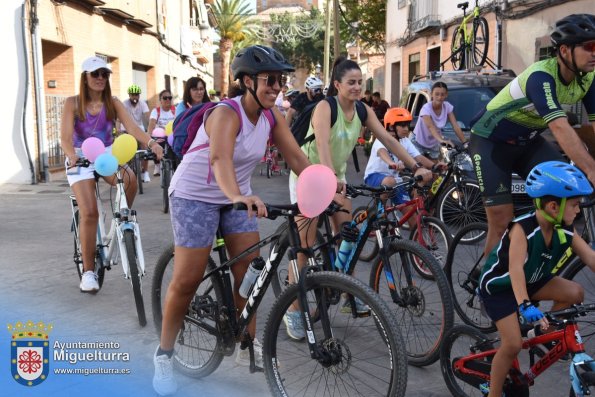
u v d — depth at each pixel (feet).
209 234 11.56
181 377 12.96
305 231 14.44
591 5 38.06
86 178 17.04
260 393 12.19
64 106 17.29
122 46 63.16
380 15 92.17
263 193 37.60
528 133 13.87
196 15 126.21
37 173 41.96
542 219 9.96
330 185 10.09
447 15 62.13
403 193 18.67
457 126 26.63
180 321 12.10
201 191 11.44
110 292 18.20
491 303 10.48
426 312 13.29
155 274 14.08
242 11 170.09
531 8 44.45
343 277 10.20
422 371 13.32
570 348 9.75
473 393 11.93
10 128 40.93
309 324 10.45
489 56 51.34
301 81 207.92
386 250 13.84
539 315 9.43
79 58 51.11
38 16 42.55
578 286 11.03
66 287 18.57
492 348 11.25
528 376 10.53
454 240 15.90
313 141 15.10
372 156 20.85
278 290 16.76
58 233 25.81
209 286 12.51
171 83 90.58
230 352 12.12
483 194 14.32
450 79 31.89
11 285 18.71
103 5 55.01
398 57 81.05
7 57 40.73
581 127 34.94
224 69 171.94
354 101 14.71
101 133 17.70
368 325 12.24
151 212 30.86
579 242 10.42
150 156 17.57
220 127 10.73
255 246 11.60
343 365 10.82
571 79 12.67
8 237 25.03
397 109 20.24
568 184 9.46
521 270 9.95
